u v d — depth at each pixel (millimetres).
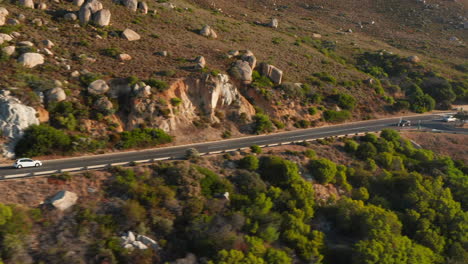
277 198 39906
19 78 48594
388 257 33312
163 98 55188
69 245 28062
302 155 50469
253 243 32219
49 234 28625
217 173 42406
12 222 27484
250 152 49719
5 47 53188
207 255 30688
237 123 61531
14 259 25656
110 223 31172
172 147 51344
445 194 45875
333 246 36438
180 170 38906
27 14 67062
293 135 61312
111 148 47594
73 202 32156
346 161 52844
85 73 54656
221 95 61500
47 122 46406
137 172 38719
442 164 54250
